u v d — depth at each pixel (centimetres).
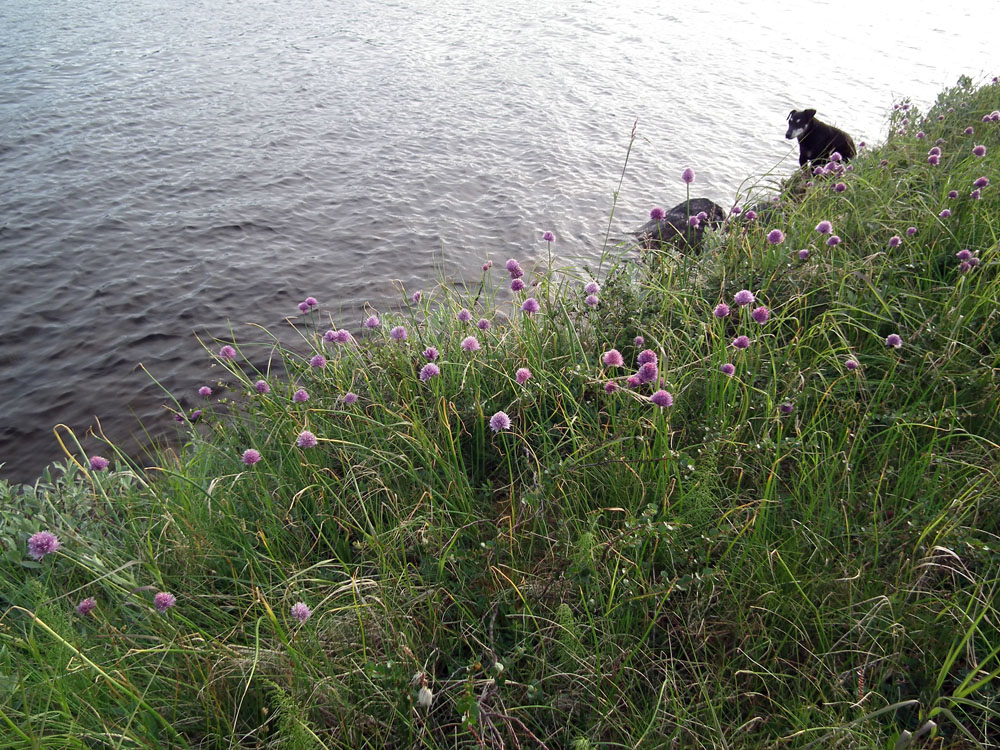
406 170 1041
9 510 354
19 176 972
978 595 250
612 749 234
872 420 346
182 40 1702
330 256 796
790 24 2061
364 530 318
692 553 284
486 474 369
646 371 312
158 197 933
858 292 427
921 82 1467
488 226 870
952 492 296
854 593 266
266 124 1209
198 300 702
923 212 500
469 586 289
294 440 372
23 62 1470
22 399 559
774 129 1220
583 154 1107
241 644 270
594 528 289
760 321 357
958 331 380
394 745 237
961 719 232
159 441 509
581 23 2030
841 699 234
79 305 688
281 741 221
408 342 454
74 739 214
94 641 268
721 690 239
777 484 313
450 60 1628
